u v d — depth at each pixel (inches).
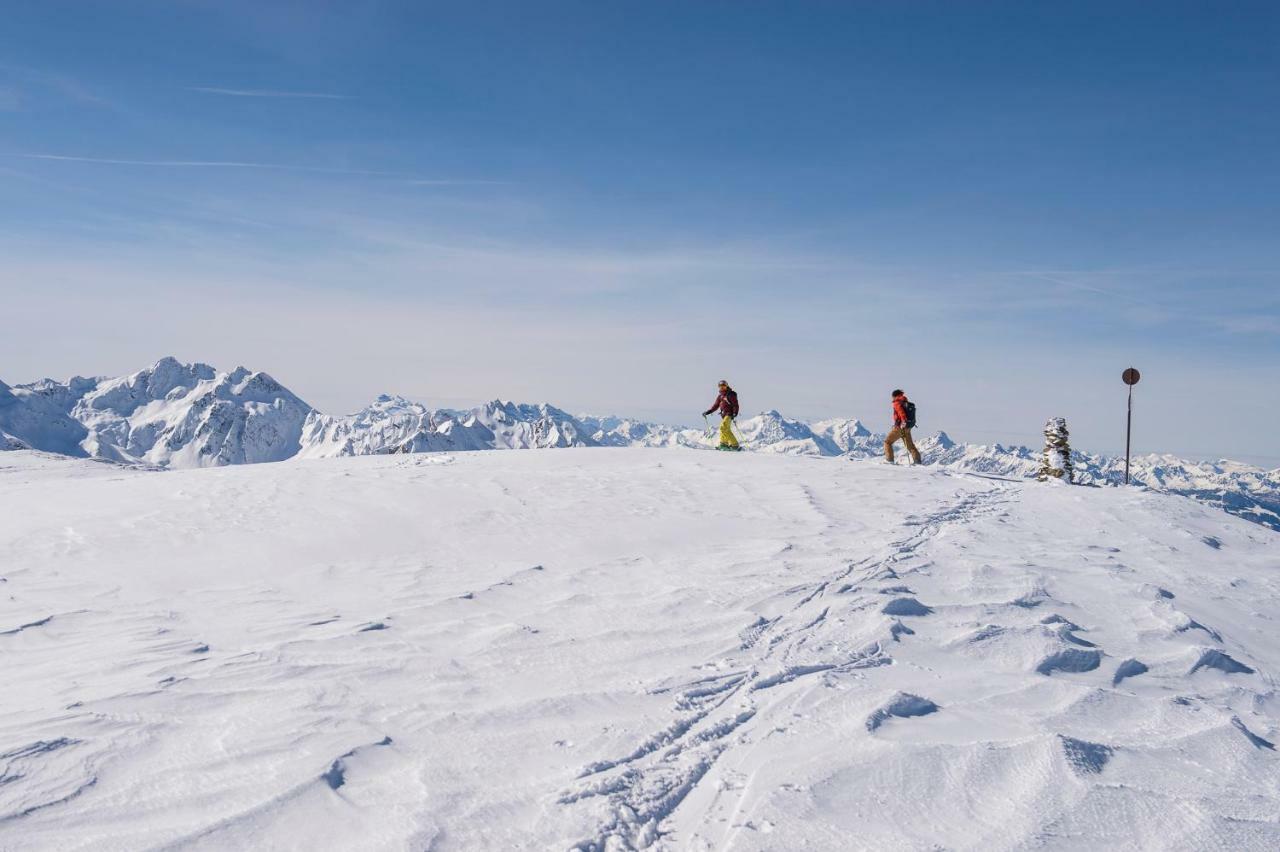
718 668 224.4
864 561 369.1
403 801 142.6
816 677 216.8
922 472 727.1
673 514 502.0
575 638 252.4
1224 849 135.4
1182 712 211.3
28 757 157.0
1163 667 259.3
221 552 399.2
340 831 132.0
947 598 314.8
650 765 162.9
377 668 220.7
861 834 134.5
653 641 249.4
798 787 149.3
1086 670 248.2
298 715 183.0
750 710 194.7
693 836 135.7
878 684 214.7
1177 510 586.9
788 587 316.5
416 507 516.4
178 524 465.1
